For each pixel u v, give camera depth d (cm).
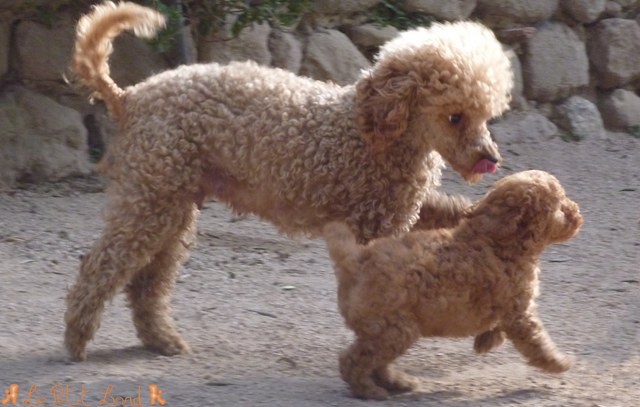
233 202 829
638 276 1087
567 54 1666
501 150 1547
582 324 931
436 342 895
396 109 767
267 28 1430
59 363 806
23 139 1313
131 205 806
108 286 808
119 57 1353
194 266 1084
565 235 756
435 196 829
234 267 1091
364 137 778
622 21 1709
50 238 1145
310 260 1127
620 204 1362
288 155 789
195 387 756
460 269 725
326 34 1484
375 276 716
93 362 815
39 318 912
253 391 748
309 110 797
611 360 839
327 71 1470
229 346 868
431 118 773
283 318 945
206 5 1316
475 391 766
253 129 795
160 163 798
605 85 1712
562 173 1484
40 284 1004
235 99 802
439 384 782
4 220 1196
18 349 835
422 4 1538
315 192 794
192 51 1370
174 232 821
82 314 809
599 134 1658
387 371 755
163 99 808
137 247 810
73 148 1349
